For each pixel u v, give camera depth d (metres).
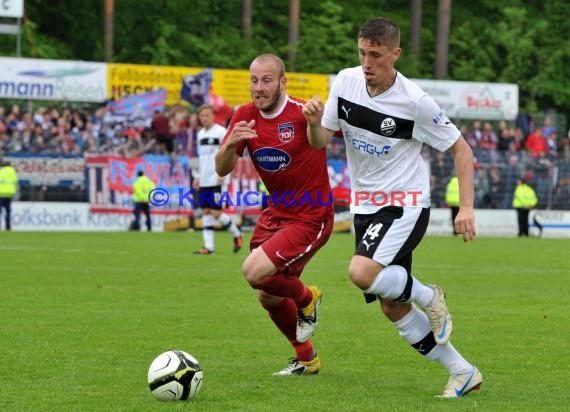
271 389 15.08
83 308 24.41
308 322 16.28
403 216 14.84
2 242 47.81
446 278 33.84
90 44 91.06
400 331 15.01
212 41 89.56
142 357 17.78
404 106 14.69
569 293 29.42
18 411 13.45
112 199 60.62
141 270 34.44
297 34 86.44
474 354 18.67
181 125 62.34
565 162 69.50
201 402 14.03
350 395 14.65
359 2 102.56
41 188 59.38
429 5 105.19
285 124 16.45
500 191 68.38
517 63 99.62
